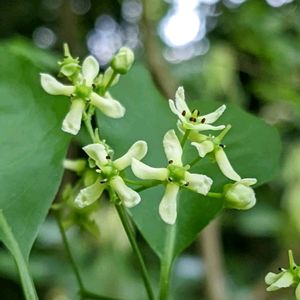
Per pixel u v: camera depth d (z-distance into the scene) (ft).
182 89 0.52
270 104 1.38
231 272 1.56
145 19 1.23
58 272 1.10
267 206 1.36
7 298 1.49
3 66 0.57
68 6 1.59
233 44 1.43
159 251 0.58
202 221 0.59
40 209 0.54
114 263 1.12
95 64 0.53
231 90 1.40
